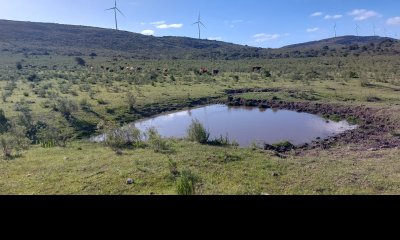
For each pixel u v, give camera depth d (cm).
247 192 1183
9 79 6156
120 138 2072
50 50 14638
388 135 2433
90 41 18900
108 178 1406
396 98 3819
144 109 3741
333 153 2019
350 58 10381
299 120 3219
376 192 1198
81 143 2244
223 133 2830
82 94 4362
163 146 1966
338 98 3997
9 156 1809
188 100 4262
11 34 17662
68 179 1404
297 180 1369
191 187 1145
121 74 6975
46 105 3500
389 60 8844
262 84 5409
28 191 1270
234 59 13425
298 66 8762
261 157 1761
